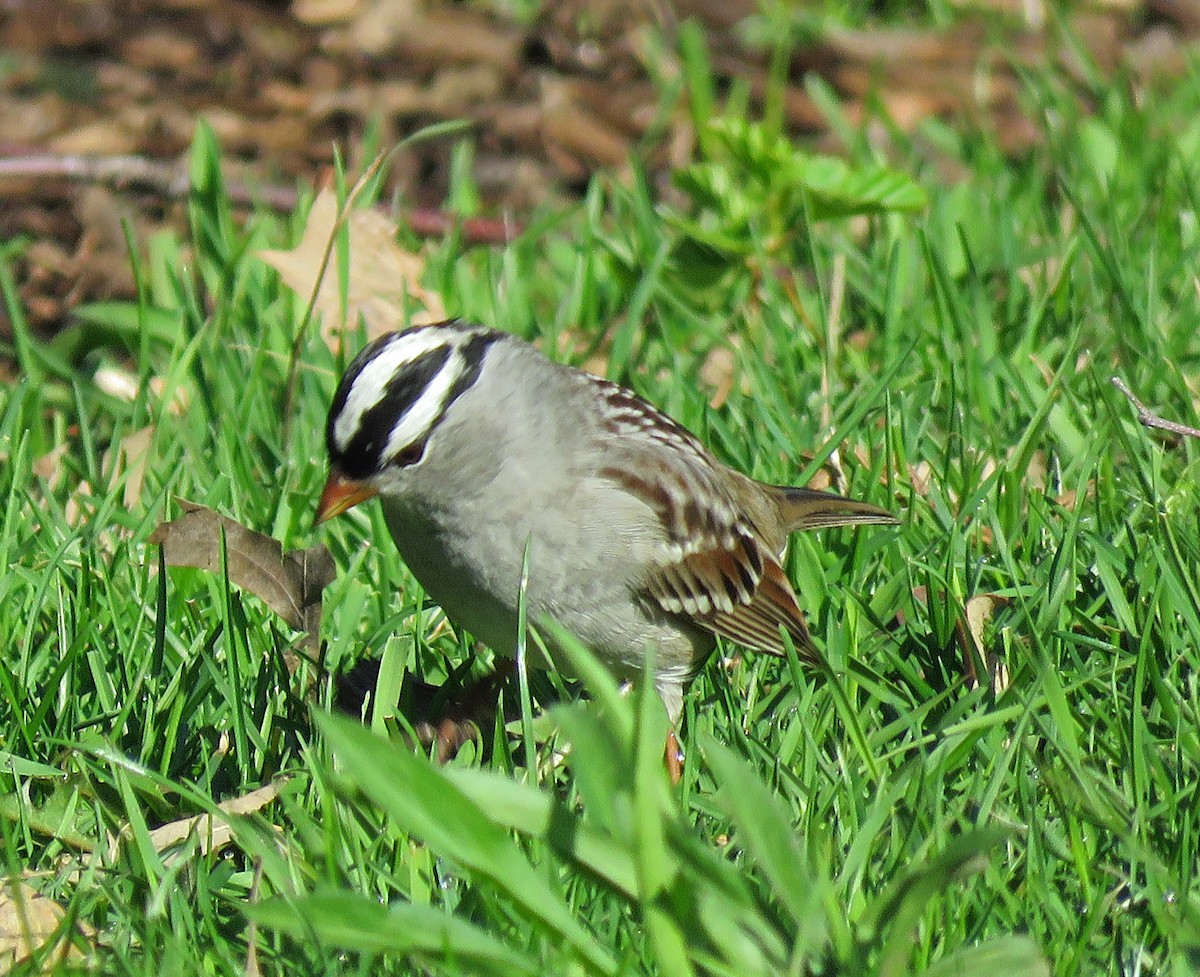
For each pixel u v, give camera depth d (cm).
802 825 666
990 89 1548
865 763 695
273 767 721
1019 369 1056
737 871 597
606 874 525
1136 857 619
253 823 641
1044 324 1116
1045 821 666
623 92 1568
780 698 791
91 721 731
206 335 1105
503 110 1534
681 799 684
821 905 523
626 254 1221
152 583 858
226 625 766
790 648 750
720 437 1001
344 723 509
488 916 589
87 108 1514
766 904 557
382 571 893
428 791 515
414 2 1675
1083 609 830
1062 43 1590
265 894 628
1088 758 701
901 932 503
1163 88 1506
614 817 523
